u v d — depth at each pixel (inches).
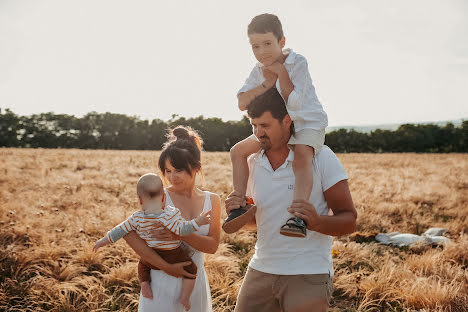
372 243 255.6
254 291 87.5
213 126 3629.4
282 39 87.5
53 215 283.3
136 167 775.7
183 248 93.0
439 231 282.8
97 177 559.2
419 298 163.5
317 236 82.4
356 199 404.5
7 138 3636.8
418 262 207.0
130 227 86.2
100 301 161.9
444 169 850.8
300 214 72.3
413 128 3284.9
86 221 268.8
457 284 178.5
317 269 81.0
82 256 202.8
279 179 83.9
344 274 190.2
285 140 84.4
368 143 3181.6
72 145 3759.8
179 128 99.6
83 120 3811.5
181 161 90.7
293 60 82.3
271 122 80.7
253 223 94.1
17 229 240.7
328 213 86.4
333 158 84.7
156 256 85.0
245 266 209.6
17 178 509.4
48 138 3727.9
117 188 457.7
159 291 87.9
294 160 81.3
